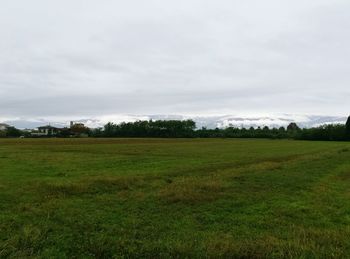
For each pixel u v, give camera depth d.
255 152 50.59
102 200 14.77
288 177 22.42
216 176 22.36
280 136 174.88
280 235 10.59
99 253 8.94
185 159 36.22
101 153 45.12
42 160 33.25
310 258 8.63
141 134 184.62
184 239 9.99
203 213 13.11
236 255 8.78
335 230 11.15
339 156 42.12
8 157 36.50
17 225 11.04
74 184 17.86
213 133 190.38
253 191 17.58
